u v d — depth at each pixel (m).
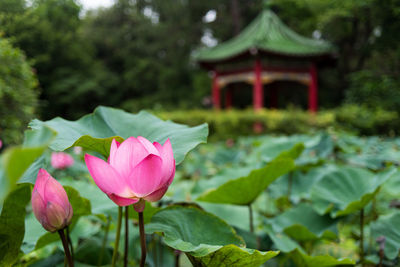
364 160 2.74
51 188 0.71
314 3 13.88
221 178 1.99
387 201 2.63
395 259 1.41
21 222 0.83
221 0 23.91
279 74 12.84
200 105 21.50
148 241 1.41
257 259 0.79
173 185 2.97
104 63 22.66
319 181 1.71
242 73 13.29
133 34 24.59
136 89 23.91
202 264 0.84
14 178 0.43
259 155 2.98
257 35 13.03
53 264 1.20
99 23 23.88
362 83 10.66
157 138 1.04
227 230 1.01
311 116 10.62
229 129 10.59
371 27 11.59
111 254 1.36
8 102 2.09
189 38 24.47
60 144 0.88
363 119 10.22
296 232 1.55
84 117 1.12
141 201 0.70
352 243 2.06
